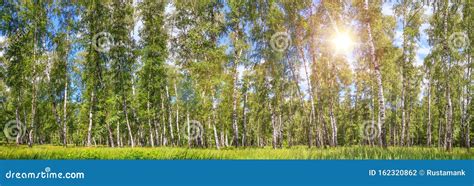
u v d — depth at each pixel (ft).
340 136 147.84
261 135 157.69
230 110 102.94
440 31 61.77
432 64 67.21
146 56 87.81
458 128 116.06
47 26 77.61
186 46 76.89
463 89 80.59
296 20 75.20
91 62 85.87
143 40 87.45
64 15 80.23
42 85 84.23
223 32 75.87
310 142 85.40
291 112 108.27
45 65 80.79
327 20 72.59
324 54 81.00
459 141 126.82
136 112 99.09
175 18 78.79
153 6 85.92
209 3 75.77
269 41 75.15
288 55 77.61
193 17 77.46
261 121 135.03
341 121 140.67
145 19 85.97
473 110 95.96
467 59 67.97
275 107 92.73
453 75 65.05
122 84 88.53
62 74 83.87
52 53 82.58
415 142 170.30
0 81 88.22
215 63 76.38
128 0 85.81
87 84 88.99
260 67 77.82
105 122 98.58
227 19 75.72
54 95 86.48
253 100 103.65
